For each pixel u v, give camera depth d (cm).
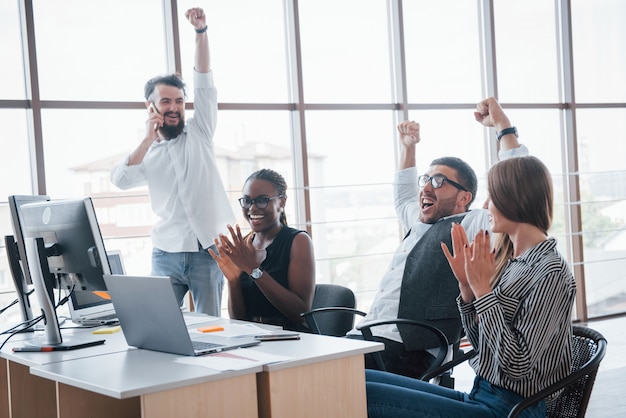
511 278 200
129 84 478
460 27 588
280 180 322
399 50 561
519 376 188
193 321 282
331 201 544
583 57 632
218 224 411
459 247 215
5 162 448
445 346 262
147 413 175
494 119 331
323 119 542
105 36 471
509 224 204
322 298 318
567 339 196
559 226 632
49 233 253
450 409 200
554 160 628
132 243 478
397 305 290
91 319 297
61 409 215
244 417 187
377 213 560
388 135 565
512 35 606
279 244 315
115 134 473
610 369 462
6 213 448
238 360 196
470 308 215
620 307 651
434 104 577
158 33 486
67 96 460
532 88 615
